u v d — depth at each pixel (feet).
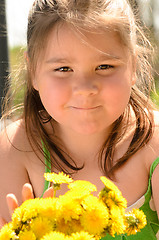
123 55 3.12
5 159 3.51
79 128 3.11
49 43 3.14
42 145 3.46
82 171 3.40
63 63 3.09
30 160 3.48
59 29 3.10
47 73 3.16
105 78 3.08
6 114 3.78
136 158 3.36
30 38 3.35
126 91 3.13
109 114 3.11
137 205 3.34
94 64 3.07
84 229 2.56
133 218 2.71
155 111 3.60
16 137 3.54
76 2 3.17
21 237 2.55
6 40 5.36
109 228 2.60
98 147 3.39
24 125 3.58
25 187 2.87
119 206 2.64
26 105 3.53
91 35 3.06
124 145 3.40
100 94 3.07
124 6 3.27
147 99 3.56
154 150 3.35
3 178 3.49
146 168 3.36
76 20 3.08
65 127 3.37
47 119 3.45
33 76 3.37
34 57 3.27
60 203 2.58
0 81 4.83
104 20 3.09
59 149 3.43
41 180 3.45
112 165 3.37
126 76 3.13
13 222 2.61
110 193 2.64
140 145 3.36
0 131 3.81
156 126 3.42
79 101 3.07
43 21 3.18
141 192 3.35
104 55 3.06
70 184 2.68
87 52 3.05
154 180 3.32
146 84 3.77
